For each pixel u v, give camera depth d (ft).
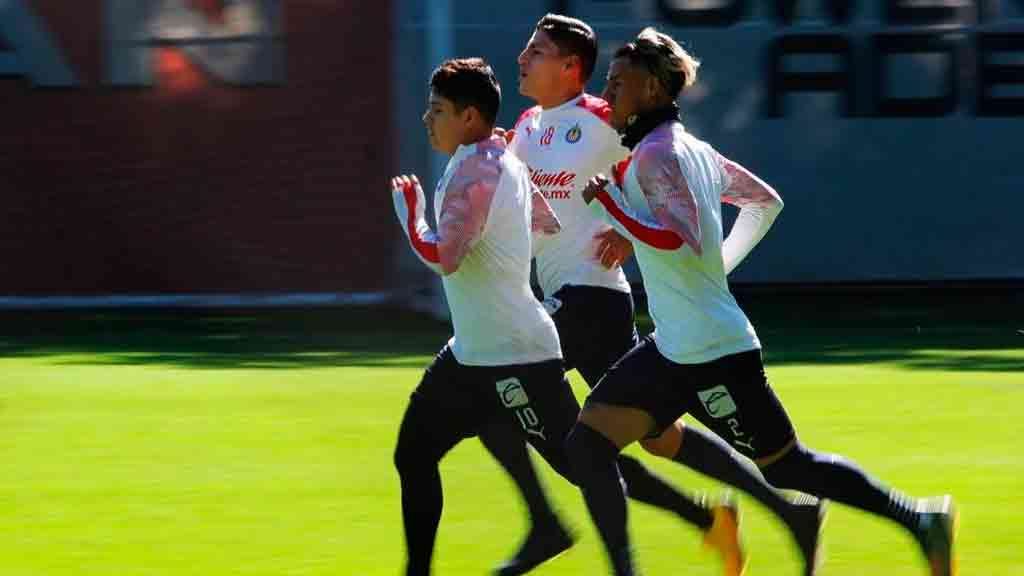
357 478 96.32
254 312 192.75
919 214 202.18
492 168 66.69
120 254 195.00
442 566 77.56
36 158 193.67
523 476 72.84
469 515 88.02
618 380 65.36
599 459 65.51
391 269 195.31
